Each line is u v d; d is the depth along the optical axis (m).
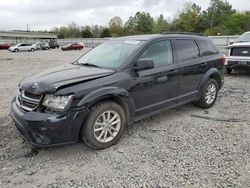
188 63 5.16
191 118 5.28
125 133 4.54
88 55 5.18
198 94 5.57
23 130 3.62
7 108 5.94
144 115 4.51
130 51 4.45
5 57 24.97
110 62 4.46
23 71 12.98
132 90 4.19
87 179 3.21
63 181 3.18
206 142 4.15
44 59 21.91
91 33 95.75
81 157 3.73
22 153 3.84
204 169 3.38
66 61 19.55
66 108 3.49
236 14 77.12
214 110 5.79
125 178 3.21
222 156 3.70
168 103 4.89
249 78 9.55
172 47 4.97
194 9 83.25
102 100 3.88
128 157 3.72
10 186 3.08
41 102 3.55
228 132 4.54
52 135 3.48
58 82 3.66
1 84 9.07
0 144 4.10
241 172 3.30
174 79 4.88
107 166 3.49
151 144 4.11
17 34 75.06
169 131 4.62
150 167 3.45
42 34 81.19
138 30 96.00
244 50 9.17
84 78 3.80
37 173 3.34
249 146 4.00
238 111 5.70
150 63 4.27
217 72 5.87
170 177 3.21
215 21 83.38
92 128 3.76
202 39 5.79
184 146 4.03
